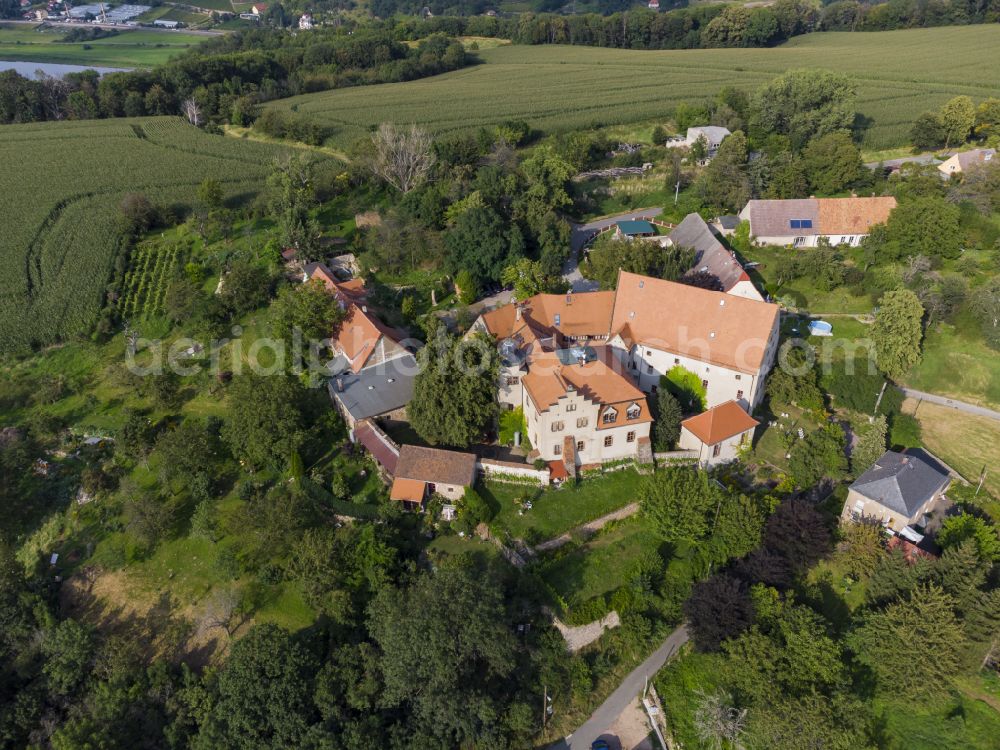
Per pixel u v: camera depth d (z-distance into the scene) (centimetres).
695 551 6612
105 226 12769
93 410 9025
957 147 14600
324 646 6128
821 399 8162
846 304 9862
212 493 7531
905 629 5478
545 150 13462
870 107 17188
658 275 9650
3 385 9475
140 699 5856
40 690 6016
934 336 9150
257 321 10150
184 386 9244
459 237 10438
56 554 7269
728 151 12900
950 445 7919
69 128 18000
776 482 7331
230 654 6009
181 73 19688
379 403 7938
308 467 7594
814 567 6481
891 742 5406
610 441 7306
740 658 5588
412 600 5753
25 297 11019
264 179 14662
